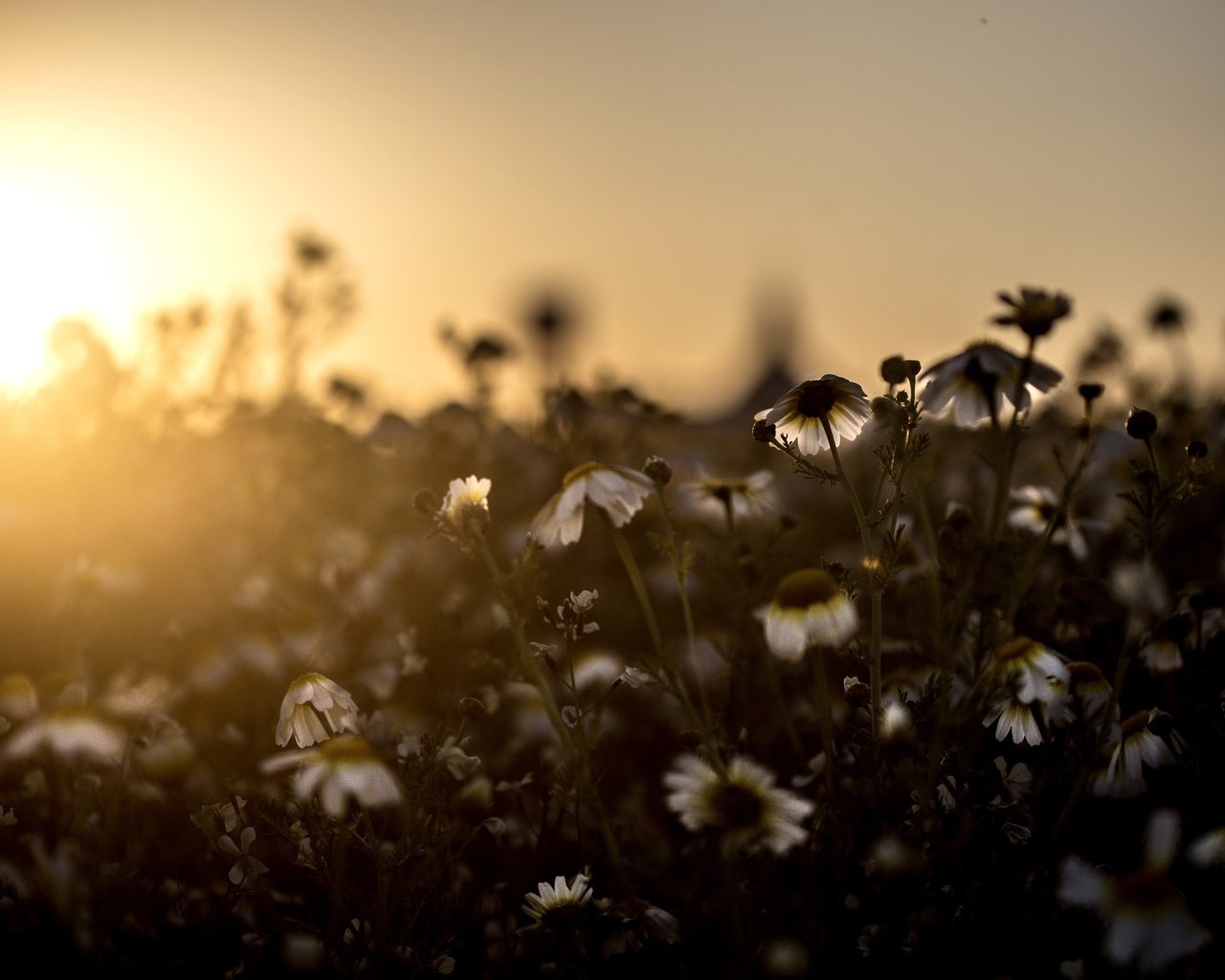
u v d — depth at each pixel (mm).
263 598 866
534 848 689
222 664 811
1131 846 635
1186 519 842
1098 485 895
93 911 634
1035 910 617
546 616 649
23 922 623
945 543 702
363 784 633
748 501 735
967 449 781
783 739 718
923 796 629
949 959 613
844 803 632
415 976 625
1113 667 700
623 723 770
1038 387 693
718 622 844
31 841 662
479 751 744
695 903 645
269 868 670
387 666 793
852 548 913
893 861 620
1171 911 574
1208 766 647
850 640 675
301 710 647
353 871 671
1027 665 655
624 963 629
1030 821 642
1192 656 694
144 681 796
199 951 638
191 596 928
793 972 616
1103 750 648
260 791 681
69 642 832
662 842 709
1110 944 575
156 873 671
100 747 699
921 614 693
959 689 687
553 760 729
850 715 686
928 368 702
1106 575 813
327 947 630
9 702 731
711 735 653
